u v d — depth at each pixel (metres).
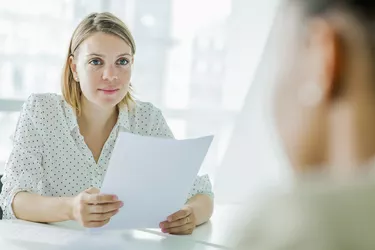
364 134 0.28
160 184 1.24
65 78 1.69
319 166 0.29
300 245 0.30
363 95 0.28
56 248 1.14
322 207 0.30
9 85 3.70
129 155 1.18
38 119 1.68
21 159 1.61
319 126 0.29
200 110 4.36
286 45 0.30
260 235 0.32
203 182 1.62
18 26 3.71
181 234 1.35
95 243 1.21
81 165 1.68
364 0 0.28
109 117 1.74
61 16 3.82
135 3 4.17
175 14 4.32
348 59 0.28
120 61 1.58
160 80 4.32
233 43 4.18
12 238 1.21
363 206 0.30
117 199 1.25
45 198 1.43
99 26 1.57
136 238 1.28
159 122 1.88
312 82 0.29
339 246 0.30
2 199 1.53
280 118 0.30
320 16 0.29
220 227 1.46
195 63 4.39
